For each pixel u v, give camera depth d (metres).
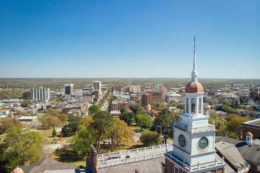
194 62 45.19
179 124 46.16
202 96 44.78
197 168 42.66
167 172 49.06
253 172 56.75
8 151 76.81
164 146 69.56
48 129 185.88
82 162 90.94
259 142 63.94
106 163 54.50
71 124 155.38
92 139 93.62
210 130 43.88
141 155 62.09
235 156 57.16
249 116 199.25
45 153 99.31
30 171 54.59
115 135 104.06
